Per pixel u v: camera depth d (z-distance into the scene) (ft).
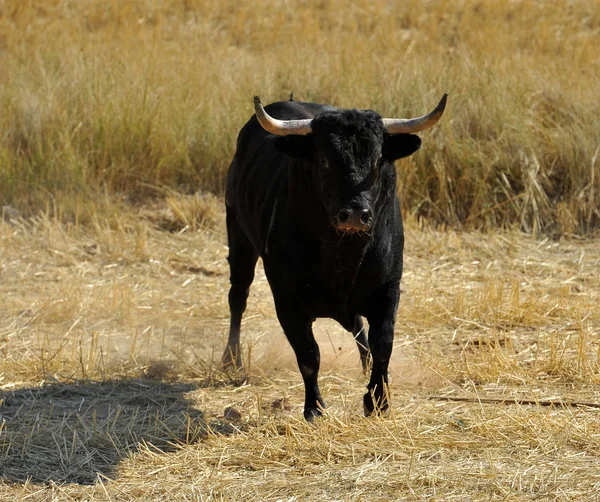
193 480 46.21
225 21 197.16
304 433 50.49
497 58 130.52
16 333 74.08
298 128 49.62
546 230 100.94
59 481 46.80
